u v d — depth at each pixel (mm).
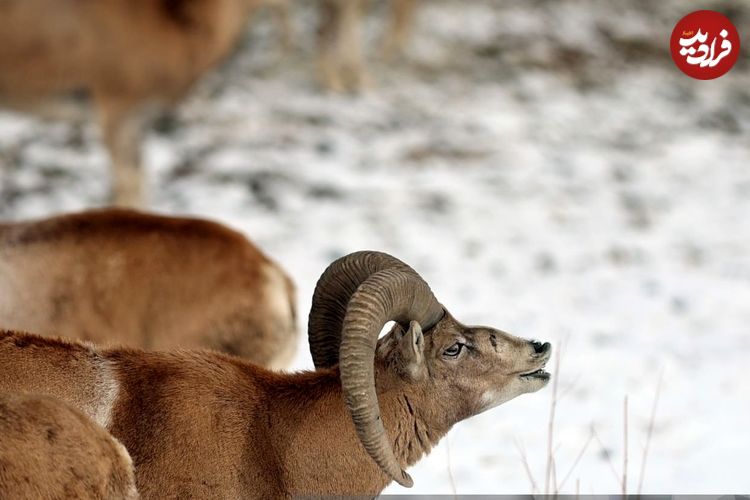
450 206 46656
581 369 30969
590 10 75000
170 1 43281
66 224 23734
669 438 26141
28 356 16828
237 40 48625
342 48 59219
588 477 23906
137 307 23359
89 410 16734
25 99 44344
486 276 39844
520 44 68500
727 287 39562
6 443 14000
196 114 53812
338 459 17078
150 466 16656
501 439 26328
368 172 49688
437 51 66250
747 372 30828
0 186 45000
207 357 17672
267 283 23953
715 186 52094
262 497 17047
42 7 43062
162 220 24000
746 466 24391
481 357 17438
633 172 53094
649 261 42344
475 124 56906
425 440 17562
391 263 16953
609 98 62938
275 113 55219
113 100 43125
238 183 47062
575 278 40125
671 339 34031
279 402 17312
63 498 14312
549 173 51750
